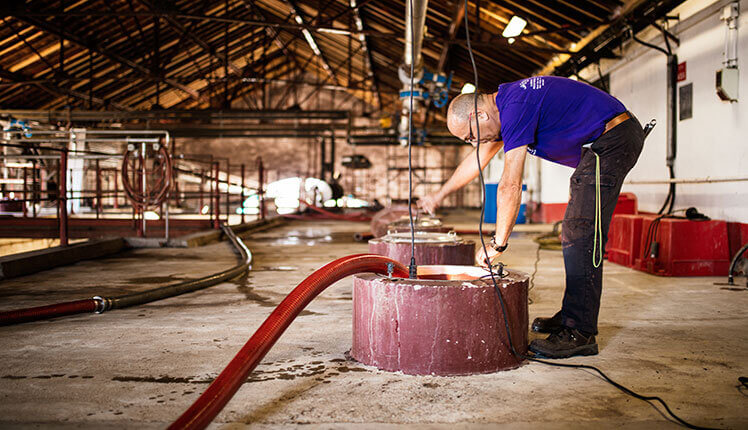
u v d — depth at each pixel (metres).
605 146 1.99
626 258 4.88
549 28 7.83
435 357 1.75
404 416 1.41
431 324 1.75
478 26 7.77
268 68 22.89
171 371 1.79
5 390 1.60
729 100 4.66
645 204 6.50
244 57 20.27
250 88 23.89
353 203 19.92
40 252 4.65
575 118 1.98
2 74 13.21
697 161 5.30
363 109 24.03
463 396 1.56
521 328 1.90
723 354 2.04
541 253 6.00
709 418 1.41
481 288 1.77
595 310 2.00
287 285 3.73
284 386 1.64
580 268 1.99
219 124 18.25
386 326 1.80
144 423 1.35
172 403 1.49
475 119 2.03
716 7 4.90
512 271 2.15
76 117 14.73
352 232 9.70
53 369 1.81
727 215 4.81
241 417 1.39
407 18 6.09
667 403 1.51
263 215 12.02
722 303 3.13
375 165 24.45
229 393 1.29
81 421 1.36
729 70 4.62
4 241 8.24
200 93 21.98
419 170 24.34
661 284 3.87
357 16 10.98
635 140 2.00
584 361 1.93
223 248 6.52
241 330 2.38
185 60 17.92
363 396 1.55
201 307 2.93
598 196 1.97
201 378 1.72
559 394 1.59
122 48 14.88
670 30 5.79
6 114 13.99
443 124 21.59
